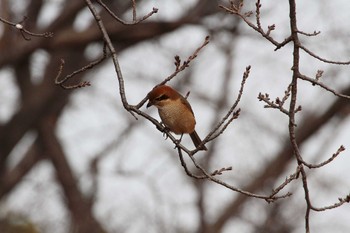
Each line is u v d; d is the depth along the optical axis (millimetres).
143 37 16516
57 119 20312
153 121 7168
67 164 20406
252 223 16750
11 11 16703
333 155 7086
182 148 7148
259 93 7098
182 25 16328
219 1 16141
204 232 16875
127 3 16641
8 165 20750
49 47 16766
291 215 15961
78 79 18500
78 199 19016
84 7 16625
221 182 7090
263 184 17531
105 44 7102
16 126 18609
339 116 17781
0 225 18125
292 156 17812
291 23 6934
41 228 18469
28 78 18406
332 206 7207
